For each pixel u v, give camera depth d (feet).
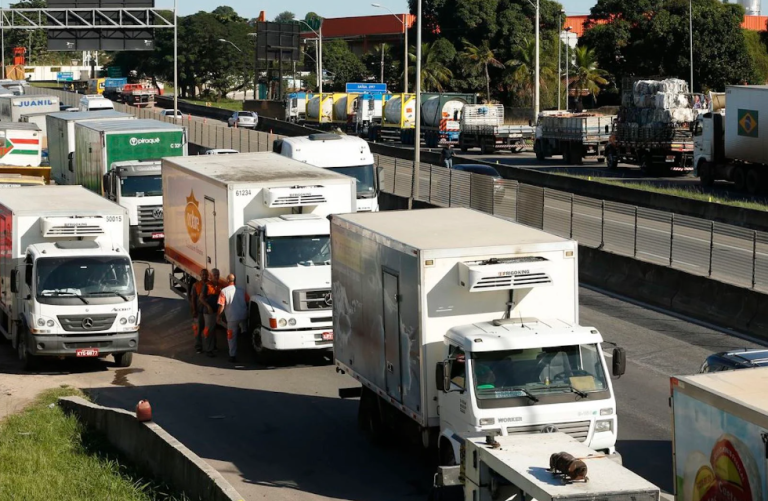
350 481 53.88
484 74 397.60
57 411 65.36
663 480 52.80
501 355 48.03
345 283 61.16
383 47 424.05
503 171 187.62
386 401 57.41
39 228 81.25
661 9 340.59
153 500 48.96
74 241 80.53
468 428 47.26
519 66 378.53
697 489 37.70
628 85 230.89
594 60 362.94
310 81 515.50
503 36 396.98
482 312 50.93
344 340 61.93
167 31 559.38
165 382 75.25
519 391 47.29
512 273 50.01
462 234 54.54
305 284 77.66
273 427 63.87
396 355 53.78
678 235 98.37
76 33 208.95
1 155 157.79
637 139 213.05
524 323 50.16
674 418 39.04
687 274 94.99
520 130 269.44
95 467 54.34
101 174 131.85
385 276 54.54
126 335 77.61
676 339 83.87
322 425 64.13
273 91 497.87
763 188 179.01
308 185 83.92
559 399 47.42
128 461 56.24
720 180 201.36
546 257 51.42
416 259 50.39
